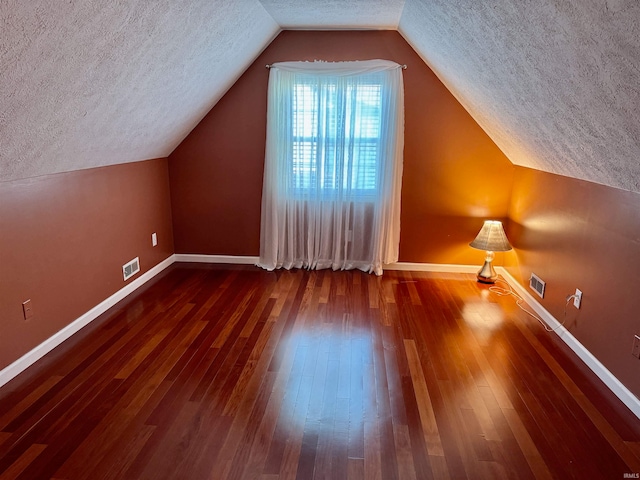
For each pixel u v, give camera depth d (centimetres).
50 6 144
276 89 376
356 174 392
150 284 373
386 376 236
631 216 211
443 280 392
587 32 140
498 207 396
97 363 244
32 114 188
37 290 245
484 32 209
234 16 268
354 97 373
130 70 225
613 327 224
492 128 344
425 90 375
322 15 321
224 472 167
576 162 243
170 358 250
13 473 164
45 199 249
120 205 333
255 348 264
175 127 359
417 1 254
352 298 347
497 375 237
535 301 325
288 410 205
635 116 155
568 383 230
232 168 411
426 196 399
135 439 184
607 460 175
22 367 233
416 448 181
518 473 168
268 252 413
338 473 167
